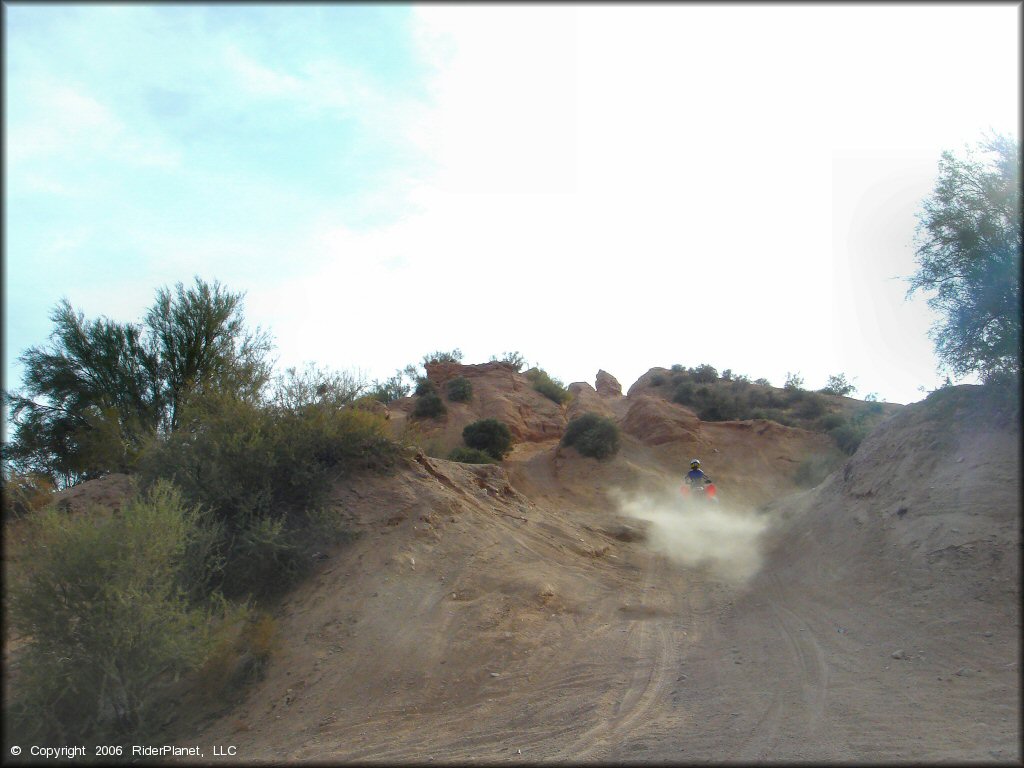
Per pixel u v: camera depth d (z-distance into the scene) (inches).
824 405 2010.3
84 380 804.6
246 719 353.7
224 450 526.0
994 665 283.9
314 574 487.5
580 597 476.4
